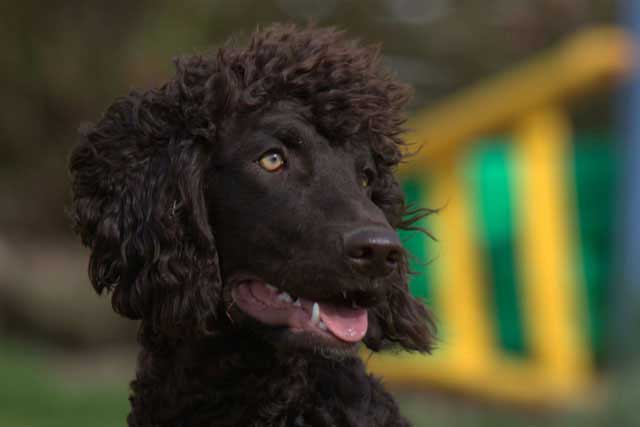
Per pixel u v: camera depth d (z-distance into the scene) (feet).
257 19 72.02
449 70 75.20
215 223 17.21
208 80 17.29
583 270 47.93
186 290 16.81
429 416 40.86
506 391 42.52
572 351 44.60
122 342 61.52
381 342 18.72
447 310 46.34
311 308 16.48
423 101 73.36
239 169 16.99
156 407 17.72
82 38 65.00
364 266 15.75
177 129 17.30
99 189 17.51
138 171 17.25
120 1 64.39
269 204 16.72
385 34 75.25
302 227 16.37
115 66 65.31
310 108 17.39
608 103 64.03
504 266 49.01
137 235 17.08
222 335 17.25
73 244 69.31
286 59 17.76
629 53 42.88
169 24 65.98
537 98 44.19
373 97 18.03
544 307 44.70
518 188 47.62
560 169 46.88
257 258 16.72
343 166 17.13
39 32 64.28
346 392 17.52
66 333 59.93
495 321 49.16
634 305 40.47
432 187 46.83
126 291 17.28
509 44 73.92
